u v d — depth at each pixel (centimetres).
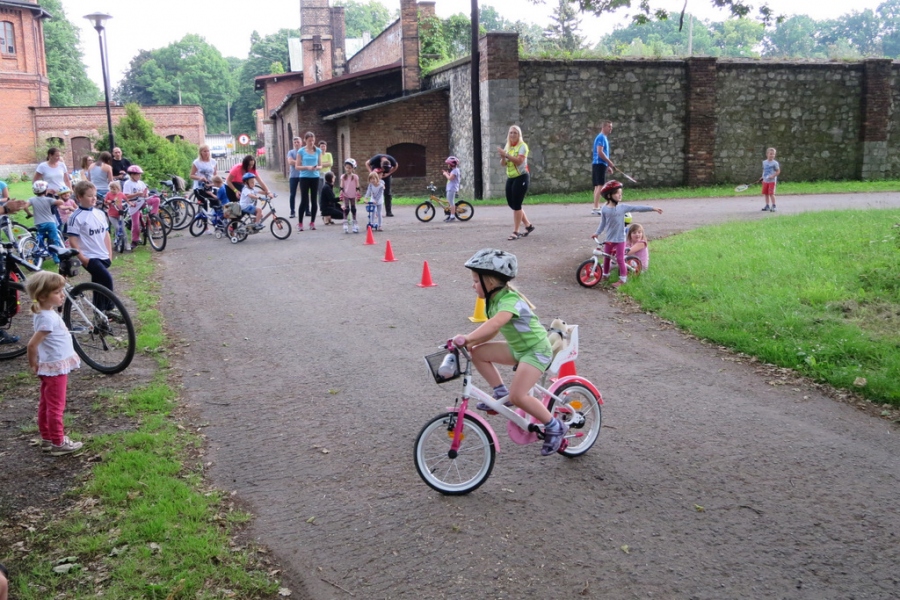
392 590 381
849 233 1177
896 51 10469
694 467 506
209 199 1612
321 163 1672
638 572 390
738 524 434
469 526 438
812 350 703
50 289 532
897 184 2478
